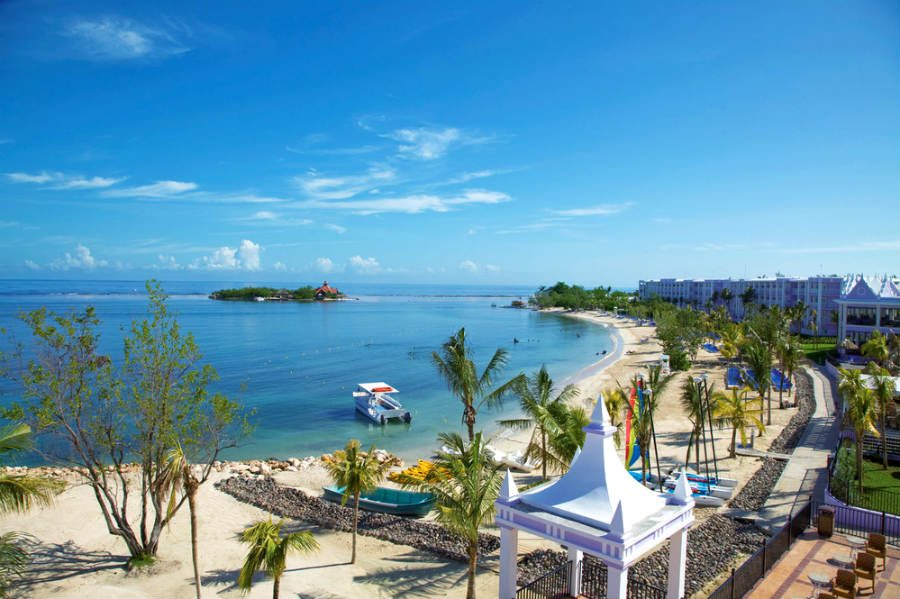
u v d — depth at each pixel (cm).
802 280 13250
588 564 2206
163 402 2609
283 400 7038
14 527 2977
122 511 2644
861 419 3175
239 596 2327
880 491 3178
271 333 15000
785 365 6819
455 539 2852
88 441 2692
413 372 9119
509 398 7200
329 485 3853
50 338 2448
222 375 8700
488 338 14738
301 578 2491
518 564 2561
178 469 2345
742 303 16138
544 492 1831
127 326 14475
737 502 3200
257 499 3516
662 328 11088
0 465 2445
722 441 4644
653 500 1780
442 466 2884
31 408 2470
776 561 2106
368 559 2697
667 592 1856
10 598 2277
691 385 3819
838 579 1823
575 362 10425
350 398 7181
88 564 2622
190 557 2717
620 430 3806
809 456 4031
